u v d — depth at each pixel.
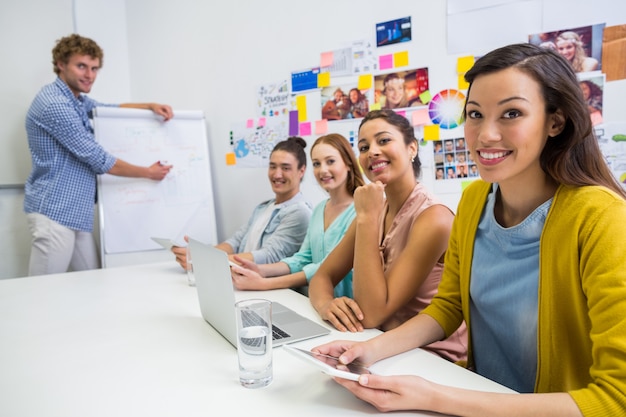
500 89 0.70
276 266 1.66
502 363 0.89
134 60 3.17
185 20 2.87
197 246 1.04
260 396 0.70
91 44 2.44
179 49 2.94
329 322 1.07
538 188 0.80
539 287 0.75
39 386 0.75
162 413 0.65
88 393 0.72
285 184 2.09
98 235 2.90
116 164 2.49
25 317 1.16
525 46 0.74
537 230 0.77
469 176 1.82
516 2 1.66
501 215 0.88
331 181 1.70
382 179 1.23
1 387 0.75
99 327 1.06
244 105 2.64
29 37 2.65
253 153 2.63
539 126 0.71
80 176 2.45
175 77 3.01
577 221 0.70
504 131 0.71
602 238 0.66
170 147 2.75
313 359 0.65
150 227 2.68
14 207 2.64
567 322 0.73
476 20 1.75
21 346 0.95
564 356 0.73
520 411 0.60
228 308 0.91
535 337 0.79
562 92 0.70
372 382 0.63
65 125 2.30
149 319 1.12
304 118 2.35
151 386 0.74
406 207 1.22
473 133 0.76
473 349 0.95
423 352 0.86
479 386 0.72
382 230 1.31
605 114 1.53
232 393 0.71
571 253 0.70
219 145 2.83
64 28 2.80
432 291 1.20
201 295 1.08
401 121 1.25
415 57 1.92
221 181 2.86
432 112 1.89
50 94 2.34
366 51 2.07
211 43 2.76
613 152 1.53
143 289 1.45
